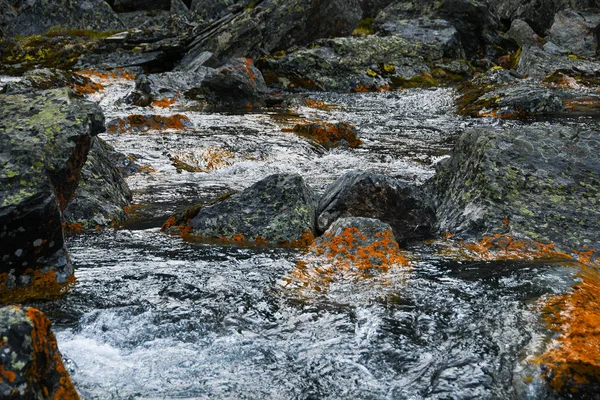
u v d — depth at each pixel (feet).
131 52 78.95
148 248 21.85
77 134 18.92
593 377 12.75
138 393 12.78
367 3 100.32
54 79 61.57
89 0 98.32
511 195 23.36
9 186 17.34
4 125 19.01
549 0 99.45
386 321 15.81
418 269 19.57
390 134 48.75
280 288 18.04
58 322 15.72
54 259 18.35
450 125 52.31
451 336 14.99
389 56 75.97
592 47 92.07
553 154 24.84
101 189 26.53
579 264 19.67
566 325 14.89
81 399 12.42
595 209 22.98
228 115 55.26
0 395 10.07
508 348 14.19
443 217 24.61
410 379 13.34
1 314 11.07
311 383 13.23
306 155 41.06
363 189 24.13
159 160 37.76
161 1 111.96
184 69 72.43
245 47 77.05
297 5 79.10
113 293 17.52
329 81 71.97
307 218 23.39
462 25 88.84
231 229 23.29
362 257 20.10
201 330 15.43
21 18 94.99
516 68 79.46
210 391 12.91
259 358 14.17
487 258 20.65
